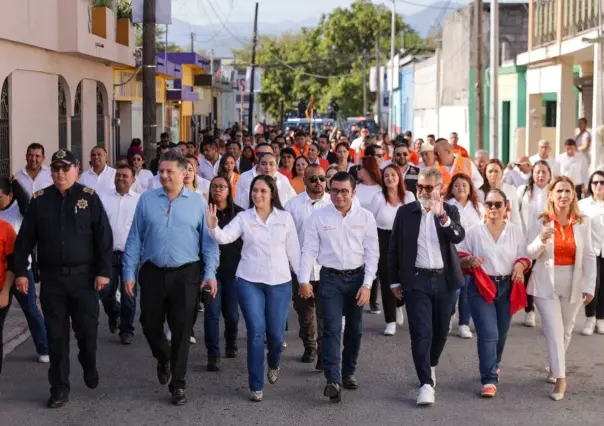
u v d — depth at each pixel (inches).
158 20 724.7
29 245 320.2
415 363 327.3
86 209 318.7
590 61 1007.0
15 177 476.7
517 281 336.5
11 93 655.1
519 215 453.7
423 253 326.6
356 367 375.9
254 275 330.6
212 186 379.9
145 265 327.6
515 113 1277.1
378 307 493.0
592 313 436.1
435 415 312.2
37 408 319.6
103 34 852.6
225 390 343.6
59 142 796.0
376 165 433.7
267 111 3206.2
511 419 307.9
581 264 342.6
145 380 356.8
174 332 326.0
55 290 318.3
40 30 687.1
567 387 347.3
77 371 369.4
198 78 1940.2
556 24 990.4
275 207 334.3
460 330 430.6
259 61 3100.4
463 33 1494.8
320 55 3024.1
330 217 331.0
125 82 1022.4
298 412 315.9
